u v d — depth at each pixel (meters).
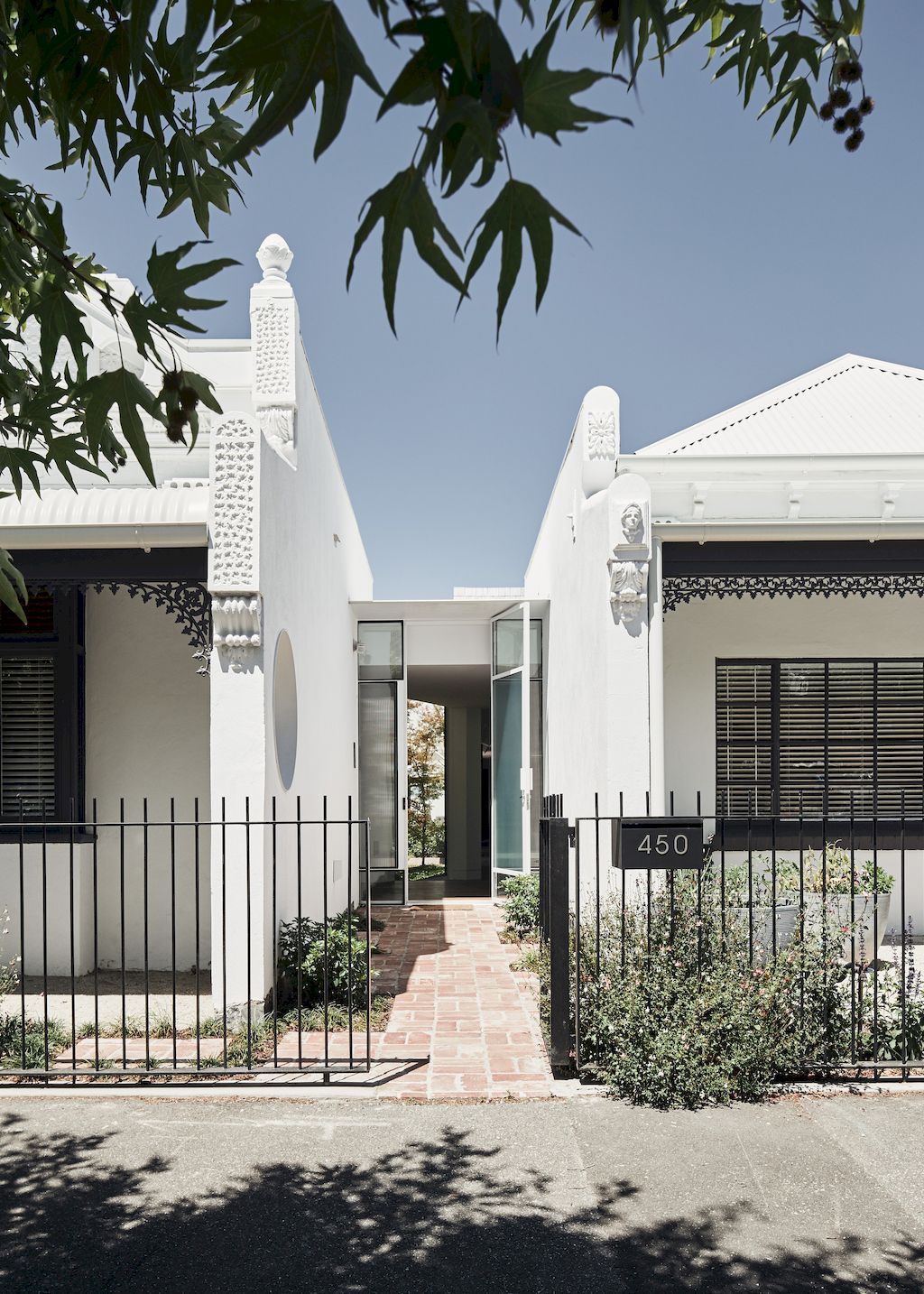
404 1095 5.75
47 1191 4.52
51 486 8.77
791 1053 5.80
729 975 6.05
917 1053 6.16
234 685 7.45
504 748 14.30
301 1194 4.47
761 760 11.40
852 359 12.76
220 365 9.66
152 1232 4.13
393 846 14.68
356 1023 7.35
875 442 10.85
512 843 13.84
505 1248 3.97
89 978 9.19
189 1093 5.78
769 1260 3.85
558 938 6.08
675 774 11.33
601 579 8.91
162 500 7.68
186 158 2.21
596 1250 3.95
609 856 8.45
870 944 8.33
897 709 11.43
